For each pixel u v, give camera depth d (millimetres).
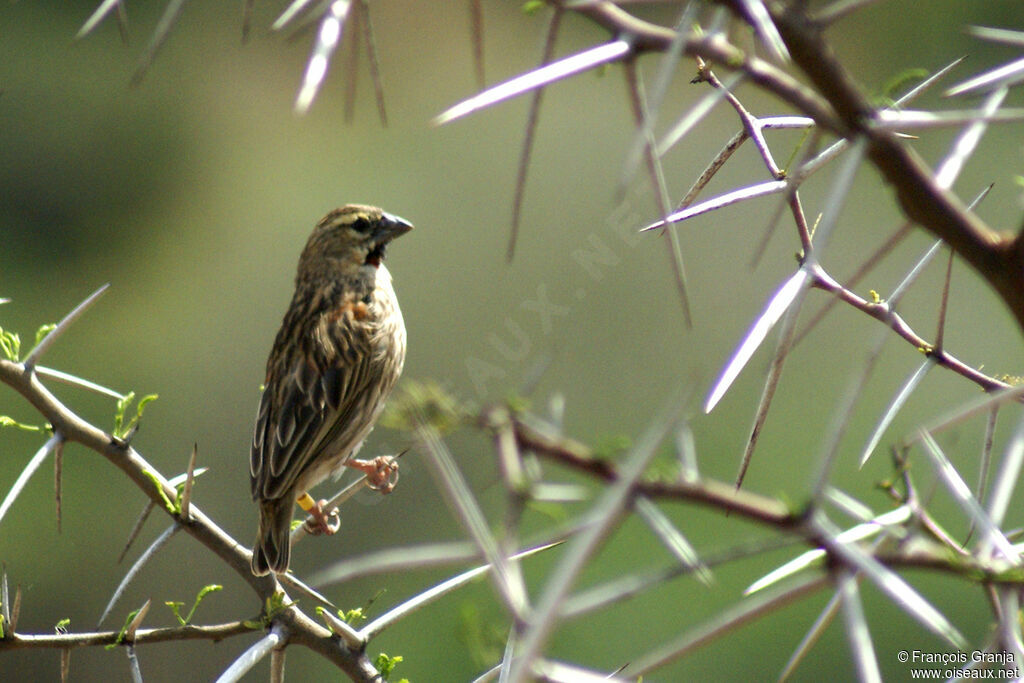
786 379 15727
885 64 18969
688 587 13312
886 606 12477
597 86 15523
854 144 2348
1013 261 2369
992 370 15000
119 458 4957
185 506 4922
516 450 2094
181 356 18094
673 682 12914
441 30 20016
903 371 15391
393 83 19938
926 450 2848
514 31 19688
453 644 14227
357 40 3330
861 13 18875
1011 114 2332
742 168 11258
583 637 13156
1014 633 2316
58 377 4934
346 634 4855
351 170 19188
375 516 16062
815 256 2316
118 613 15516
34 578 15453
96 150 20031
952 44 18938
